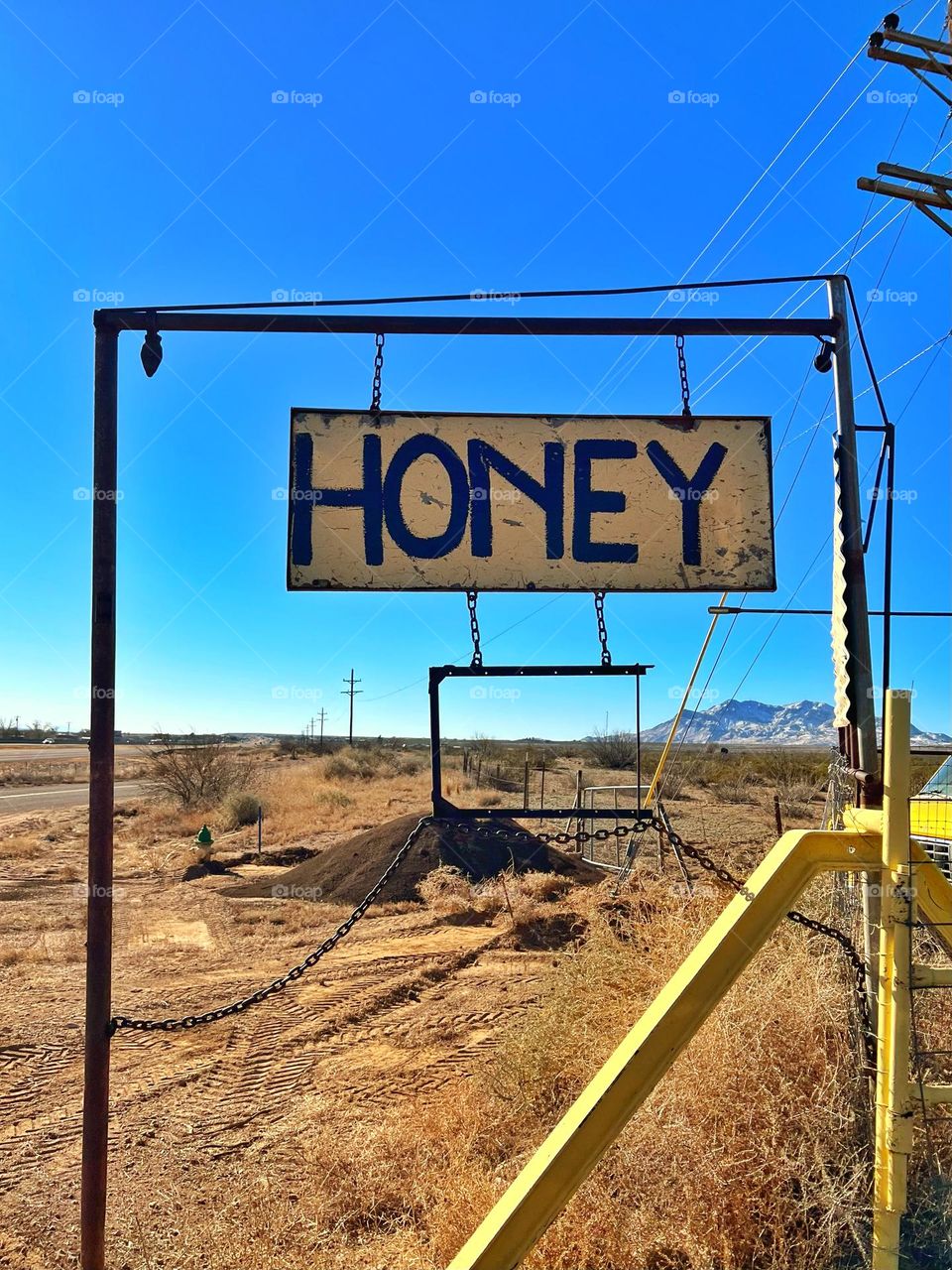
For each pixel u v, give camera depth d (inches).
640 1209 139.4
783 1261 130.4
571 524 158.7
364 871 560.7
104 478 152.3
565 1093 192.2
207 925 476.4
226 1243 150.7
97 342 154.4
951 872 174.4
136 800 1290.6
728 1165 139.0
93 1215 143.6
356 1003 315.0
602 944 233.8
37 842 815.1
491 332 159.5
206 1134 212.8
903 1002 114.7
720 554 159.8
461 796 1187.3
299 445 156.8
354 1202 167.3
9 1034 293.1
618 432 160.7
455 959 370.0
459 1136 184.2
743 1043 158.4
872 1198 137.2
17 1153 205.2
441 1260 142.6
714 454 161.3
